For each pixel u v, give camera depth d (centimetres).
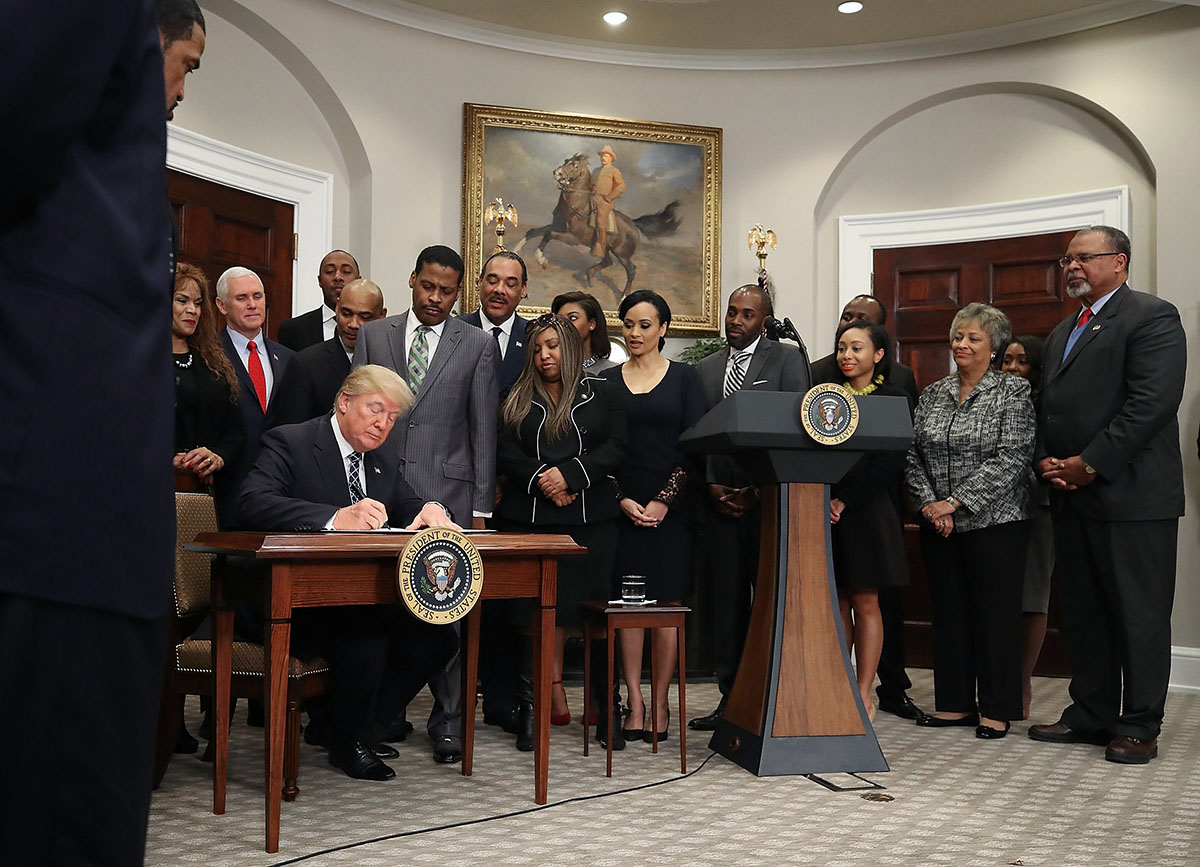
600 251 695
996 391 449
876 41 700
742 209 723
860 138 716
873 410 357
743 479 438
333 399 405
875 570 425
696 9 657
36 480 82
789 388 443
